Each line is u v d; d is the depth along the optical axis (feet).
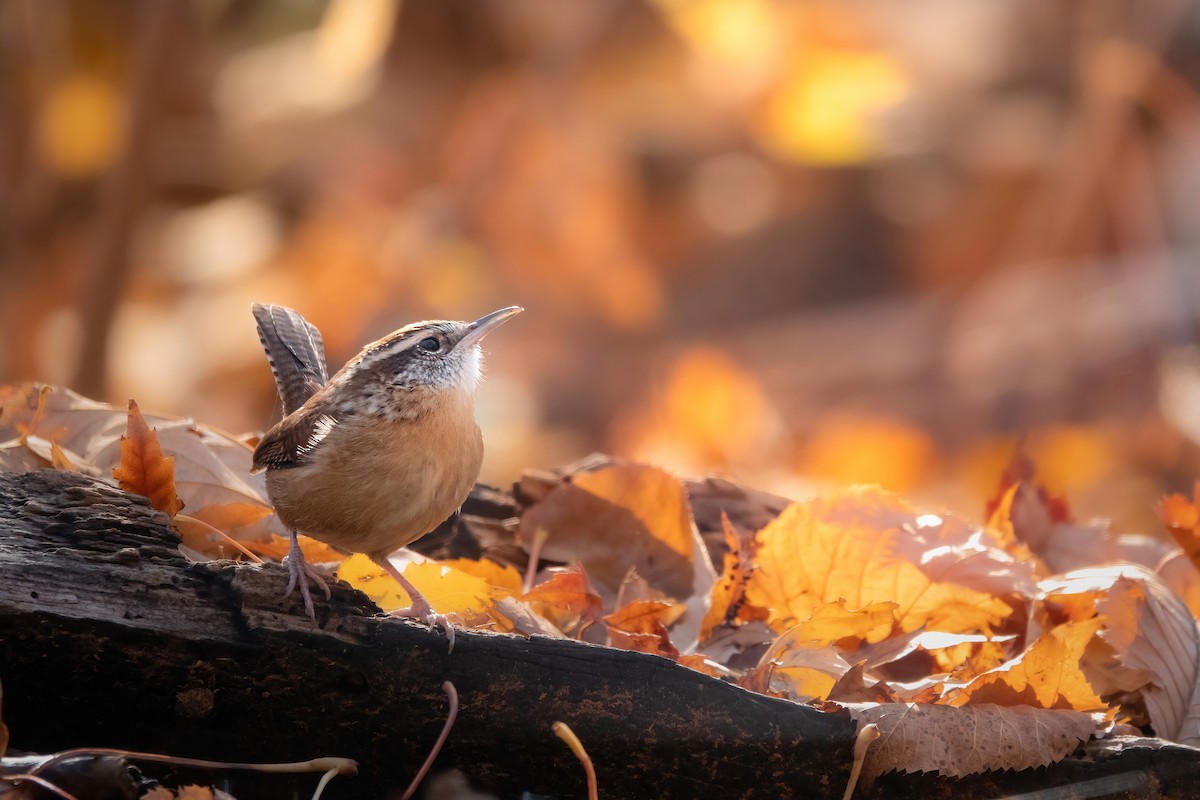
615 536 22.71
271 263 52.29
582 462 24.85
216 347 50.08
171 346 50.37
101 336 46.78
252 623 16.02
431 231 51.16
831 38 45.57
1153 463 48.29
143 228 47.57
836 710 16.66
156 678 15.85
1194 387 48.57
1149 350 51.21
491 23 55.06
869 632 19.92
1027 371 52.13
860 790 16.66
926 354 54.70
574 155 51.57
